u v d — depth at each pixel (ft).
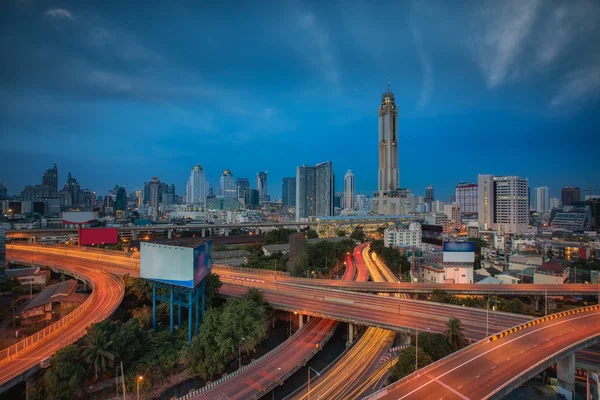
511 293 444.96
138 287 381.60
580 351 311.06
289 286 439.63
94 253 618.85
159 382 266.77
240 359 303.68
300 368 284.82
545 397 267.18
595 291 443.73
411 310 342.03
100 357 250.16
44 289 425.69
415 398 190.39
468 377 212.43
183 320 362.12
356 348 306.14
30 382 235.61
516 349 252.01
